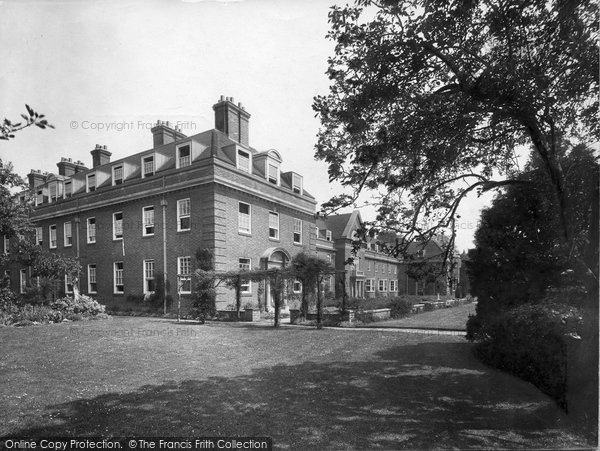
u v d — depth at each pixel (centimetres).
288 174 2412
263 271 1491
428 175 521
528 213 697
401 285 4372
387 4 417
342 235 3272
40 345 960
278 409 508
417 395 570
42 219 2434
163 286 1833
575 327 490
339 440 416
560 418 477
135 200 1986
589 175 491
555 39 443
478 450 397
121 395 560
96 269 2128
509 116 474
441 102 448
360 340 1041
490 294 756
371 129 492
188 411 497
